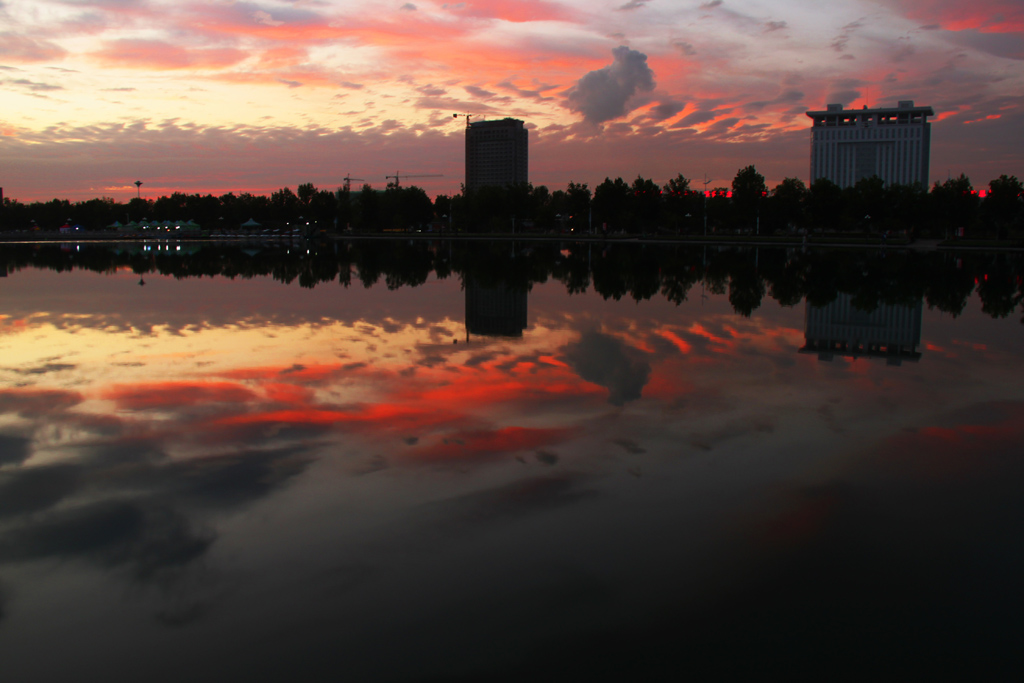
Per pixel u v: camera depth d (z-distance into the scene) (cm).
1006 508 580
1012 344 1375
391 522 546
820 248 6269
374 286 2580
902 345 1357
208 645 400
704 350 1281
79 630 414
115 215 14562
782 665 387
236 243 7925
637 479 636
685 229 10906
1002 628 419
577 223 11750
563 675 376
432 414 836
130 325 1559
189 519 552
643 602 442
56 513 563
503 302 2062
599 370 1095
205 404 883
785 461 685
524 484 622
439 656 391
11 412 848
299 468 660
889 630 418
